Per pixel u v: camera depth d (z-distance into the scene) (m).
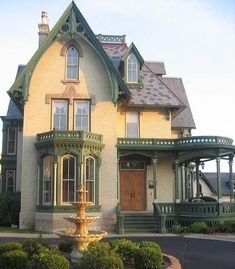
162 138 27.11
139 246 11.58
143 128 28.42
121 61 29.14
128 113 28.53
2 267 9.53
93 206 24.12
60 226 23.00
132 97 28.00
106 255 9.60
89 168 24.52
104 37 33.34
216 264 12.64
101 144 25.17
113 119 26.02
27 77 25.47
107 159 25.53
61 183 23.44
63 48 26.52
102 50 26.27
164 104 27.97
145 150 26.36
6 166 33.19
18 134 32.75
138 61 29.20
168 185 28.09
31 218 24.59
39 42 30.70
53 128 24.47
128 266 10.97
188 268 11.99
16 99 26.36
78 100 26.25
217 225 23.17
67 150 23.62
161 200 27.86
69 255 12.55
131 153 26.36
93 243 10.79
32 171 25.00
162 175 28.19
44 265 8.91
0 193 28.25
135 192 27.89
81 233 12.41
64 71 26.34
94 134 24.81
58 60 26.44
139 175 28.17
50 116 25.78
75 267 10.38
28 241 11.64
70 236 11.82
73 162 23.77
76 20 26.23
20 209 25.30
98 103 26.17
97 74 26.50
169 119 28.72
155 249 10.94
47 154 24.17
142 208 27.72
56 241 18.30
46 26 31.09
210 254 14.64
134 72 29.08
